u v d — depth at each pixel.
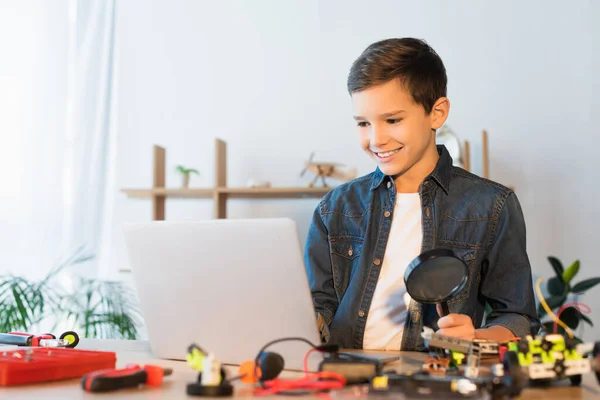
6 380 0.71
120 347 1.09
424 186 1.22
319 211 1.33
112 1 3.29
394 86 1.05
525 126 2.82
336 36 3.04
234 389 0.70
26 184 3.23
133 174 3.21
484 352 0.75
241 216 3.08
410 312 1.16
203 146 3.15
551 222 2.78
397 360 0.91
